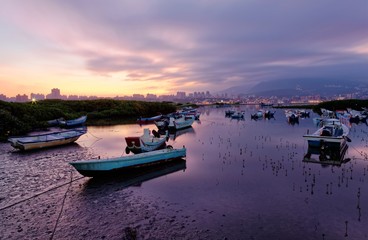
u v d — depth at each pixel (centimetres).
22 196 1580
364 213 1328
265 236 1121
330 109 9381
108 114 7781
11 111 4828
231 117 7956
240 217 1299
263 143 3431
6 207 1426
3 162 2395
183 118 5694
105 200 1526
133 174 2027
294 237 1112
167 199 1539
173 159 2408
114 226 1220
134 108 8762
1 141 3531
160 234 1142
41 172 2067
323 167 2214
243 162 2417
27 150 2928
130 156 2108
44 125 4975
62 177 1942
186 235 1134
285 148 3080
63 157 2609
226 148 3114
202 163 2384
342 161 2417
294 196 1565
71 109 7775
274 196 1569
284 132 4522
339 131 3062
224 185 1778
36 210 1393
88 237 1128
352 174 1997
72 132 3616
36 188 1712
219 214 1335
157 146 2888
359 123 5997
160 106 10075
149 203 1480
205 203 1476
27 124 4497
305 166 2252
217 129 5081
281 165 2294
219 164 2348
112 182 1841
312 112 10081
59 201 1509
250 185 1775
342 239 1098
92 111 8219
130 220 1276
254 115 7669
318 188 1697
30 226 1225
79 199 1539
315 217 1291
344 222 1240
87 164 1828
